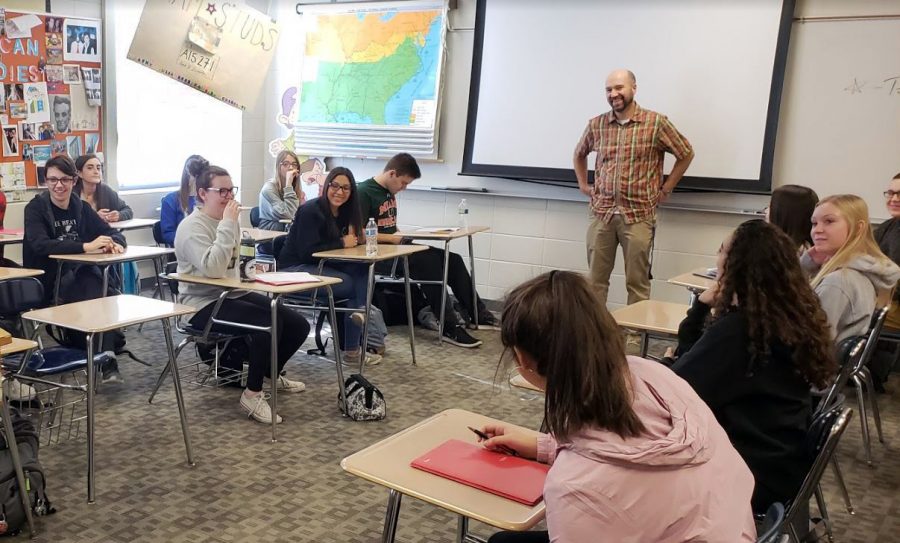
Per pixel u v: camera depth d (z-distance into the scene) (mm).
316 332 4516
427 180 6180
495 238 5973
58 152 5188
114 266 4312
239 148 6633
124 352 4102
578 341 1189
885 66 4668
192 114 6512
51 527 2463
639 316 2965
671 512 1157
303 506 2691
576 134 5543
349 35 6340
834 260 2846
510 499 1383
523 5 5609
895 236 4254
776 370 1747
